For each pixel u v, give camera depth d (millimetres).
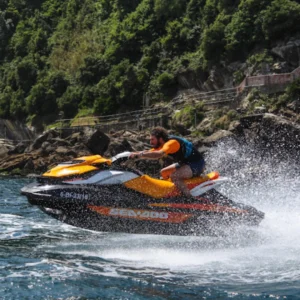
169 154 9016
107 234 10180
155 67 49344
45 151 36094
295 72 34625
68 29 64250
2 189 21484
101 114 49375
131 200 8750
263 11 40625
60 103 52688
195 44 47969
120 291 6309
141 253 8414
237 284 6621
